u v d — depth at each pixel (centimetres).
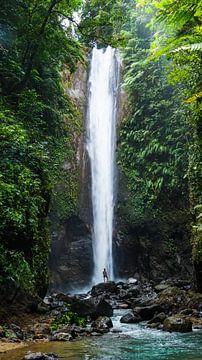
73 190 2138
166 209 2052
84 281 2033
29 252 1103
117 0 1706
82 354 640
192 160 1433
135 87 2344
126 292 1541
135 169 2238
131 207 2152
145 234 2088
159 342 747
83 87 2575
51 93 1802
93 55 2789
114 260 2183
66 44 1569
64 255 2039
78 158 2250
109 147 2417
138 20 2494
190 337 795
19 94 1374
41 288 1188
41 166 1270
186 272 1881
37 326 881
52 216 1994
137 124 2309
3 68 1396
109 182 2331
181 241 1964
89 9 2097
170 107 2123
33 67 1587
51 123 1859
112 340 772
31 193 1120
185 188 1977
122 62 2556
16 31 1477
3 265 930
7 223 997
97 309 1045
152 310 1055
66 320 934
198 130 1337
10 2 1424
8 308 930
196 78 1224
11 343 730
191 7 389
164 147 2062
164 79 2188
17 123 1154
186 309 1046
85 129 2411
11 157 1041
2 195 921
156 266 1997
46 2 1450
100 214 2238
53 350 672
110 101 2552
